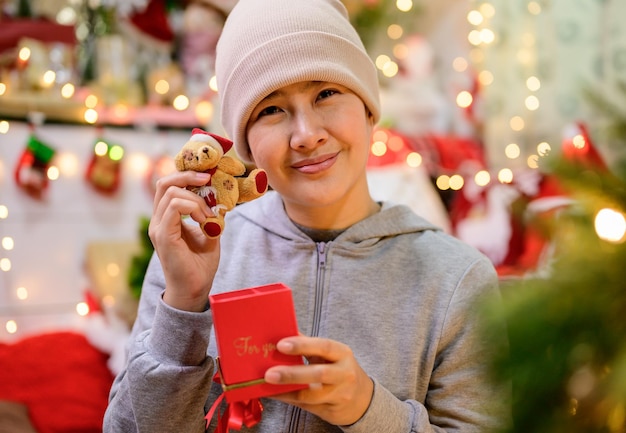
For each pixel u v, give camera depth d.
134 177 2.19
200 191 0.76
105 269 1.97
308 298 0.91
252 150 0.89
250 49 0.85
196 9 2.45
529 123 2.66
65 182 2.09
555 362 0.35
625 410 0.36
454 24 3.05
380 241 0.96
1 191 2.02
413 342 0.86
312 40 0.85
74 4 2.34
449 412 0.84
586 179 0.42
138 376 0.77
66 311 2.06
